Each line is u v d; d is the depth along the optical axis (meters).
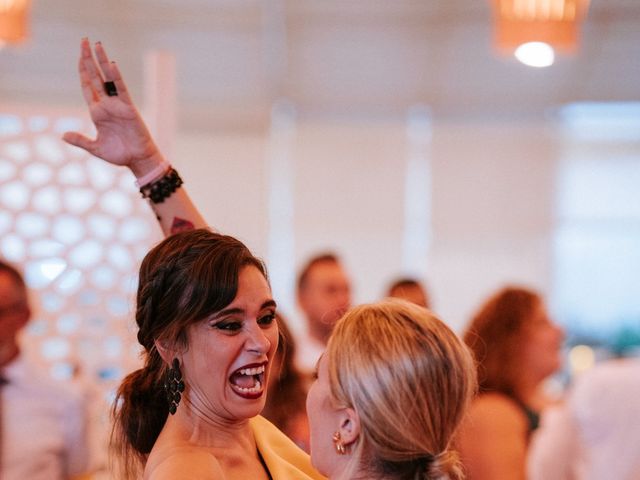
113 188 3.88
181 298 2.01
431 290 11.39
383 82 10.68
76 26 9.91
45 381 3.72
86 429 3.76
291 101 10.88
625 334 11.29
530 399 3.61
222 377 2.03
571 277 11.40
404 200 11.35
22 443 3.61
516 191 11.28
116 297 3.91
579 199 11.30
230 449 2.09
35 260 3.85
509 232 11.32
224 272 2.02
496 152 11.27
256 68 10.45
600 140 11.20
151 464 2.01
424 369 1.90
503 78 10.61
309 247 11.40
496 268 11.36
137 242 3.90
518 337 3.56
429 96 10.84
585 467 3.91
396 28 10.09
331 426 1.98
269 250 11.37
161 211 2.57
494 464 3.40
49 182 3.83
